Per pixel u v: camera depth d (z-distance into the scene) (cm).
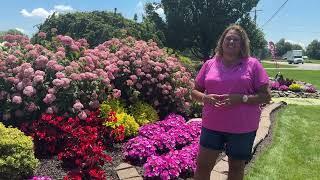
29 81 674
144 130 714
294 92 2017
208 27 4491
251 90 388
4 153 524
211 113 393
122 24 2209
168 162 558
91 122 674
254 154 724
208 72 405
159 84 870
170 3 4556
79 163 547
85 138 590
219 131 392
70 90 685
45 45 820
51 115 646
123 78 847
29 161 532
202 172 412
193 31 4556
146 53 884
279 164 675
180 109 903
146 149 620
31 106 663
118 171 572
